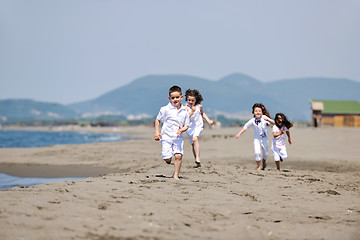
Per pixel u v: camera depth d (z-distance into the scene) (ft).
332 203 22.94
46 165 52.95
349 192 27.66
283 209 20.66
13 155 65.05
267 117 41.45
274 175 35.42
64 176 44.19
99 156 62.44
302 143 80.18
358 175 38.58
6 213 16.99
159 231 15.16
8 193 22.22
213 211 19.35
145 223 16.21
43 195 21.65
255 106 41.19
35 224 15.37
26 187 25.09
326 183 31.71
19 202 19.39
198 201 21.70
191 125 41.83
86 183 27.09
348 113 194.39
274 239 15.02
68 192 23.03
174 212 18.63
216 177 32.65
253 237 15.10
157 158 57.21
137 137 197.16
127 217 17.08
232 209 20.07
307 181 32.37
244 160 54.13
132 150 74.90
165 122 30.78
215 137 115.96
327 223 17.93
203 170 37.70
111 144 96.37
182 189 25.53
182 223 16.69
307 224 17.61
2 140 164.35
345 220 18.62
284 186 29.01
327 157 56.75
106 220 16.47
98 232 14.70
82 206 18.94
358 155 59.36
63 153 68.33
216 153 65.77
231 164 48.75
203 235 15.01
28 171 48.19
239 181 30.83
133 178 30.66
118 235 14.44
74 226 15.34
